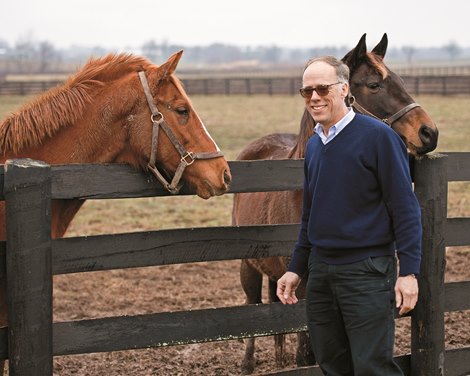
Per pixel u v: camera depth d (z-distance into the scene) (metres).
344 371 3.12
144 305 6.42
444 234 3.69
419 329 3.73
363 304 2.88
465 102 30.41
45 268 2.93
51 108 3.48
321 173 2.94
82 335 3.18
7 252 2.87
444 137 18.69
